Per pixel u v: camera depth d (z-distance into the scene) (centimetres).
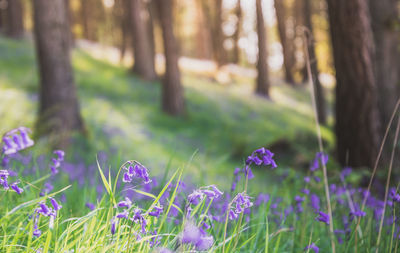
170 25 2353
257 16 3466
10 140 218
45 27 1273
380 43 1165
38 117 1170
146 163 1136
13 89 1839
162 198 253
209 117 2434
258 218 326
